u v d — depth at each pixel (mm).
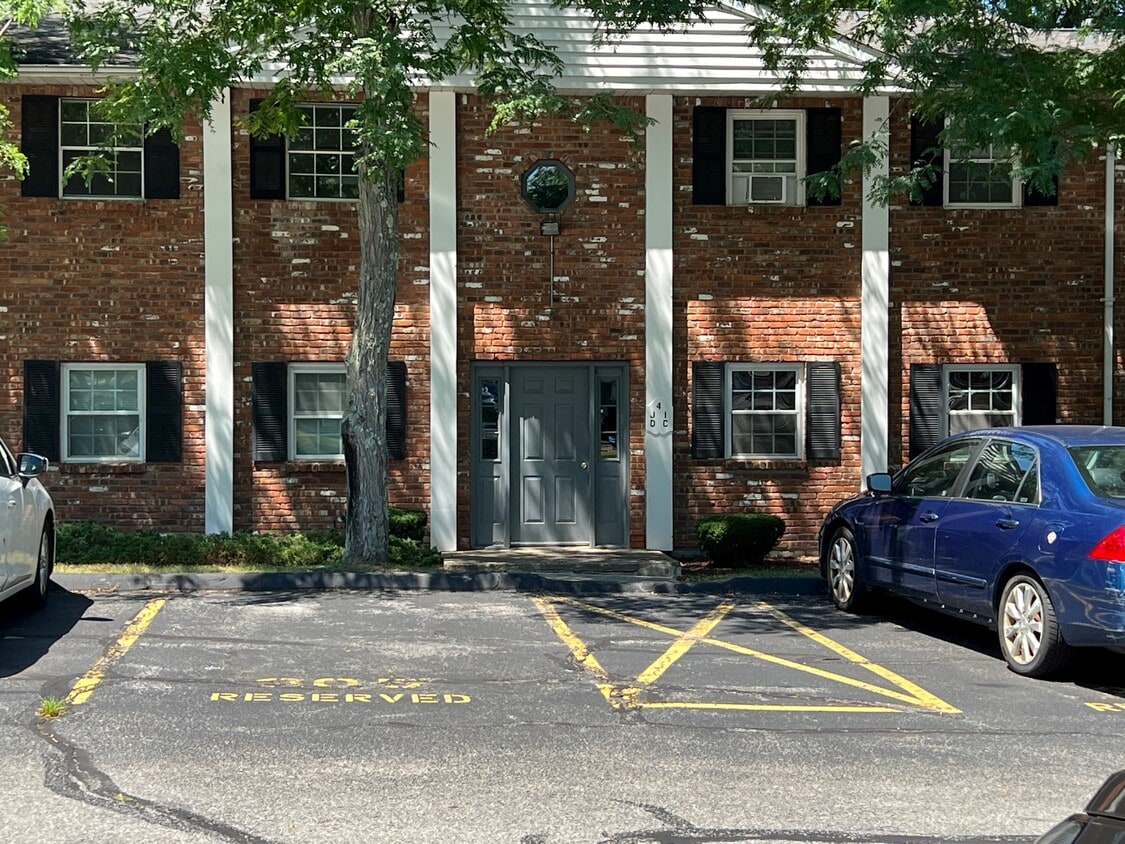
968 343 16953
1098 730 7328
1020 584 8812
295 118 14172
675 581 13016
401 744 6730
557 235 16641
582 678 8469
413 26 13133
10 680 8078
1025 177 12016
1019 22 12883
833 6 14250
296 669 8578
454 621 10672
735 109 16797
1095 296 17062
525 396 16844
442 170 16422
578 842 5270
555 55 14516
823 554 11992
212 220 16250
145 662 8695
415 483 16547
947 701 7996
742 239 16781
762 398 17047
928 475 10492
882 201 13812
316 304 16469
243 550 13914
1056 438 9117
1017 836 5434
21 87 16094
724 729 7176
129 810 5578
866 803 5848
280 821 5469
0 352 16156
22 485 10078
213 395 16266
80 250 16219
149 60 12414
